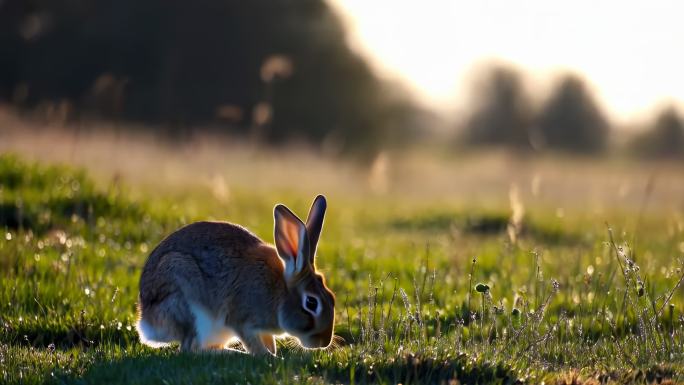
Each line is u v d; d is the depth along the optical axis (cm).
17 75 12594
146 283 1853
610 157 17725
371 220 5088
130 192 4159
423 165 11212
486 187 8138
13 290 2222
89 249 2834
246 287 1828
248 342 1850
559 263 2788
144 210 3656
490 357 1677
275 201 5516
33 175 3850
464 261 3016
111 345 1972
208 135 10819
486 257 3106
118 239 3188
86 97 10894
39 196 3528
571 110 18912
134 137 9194
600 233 3809
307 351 1761
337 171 8344
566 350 1853
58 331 2075
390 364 1614
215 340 1891
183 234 1884
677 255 2966
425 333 1952
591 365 1766
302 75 12912
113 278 2509
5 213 3253
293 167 8356
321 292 1820
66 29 12850
